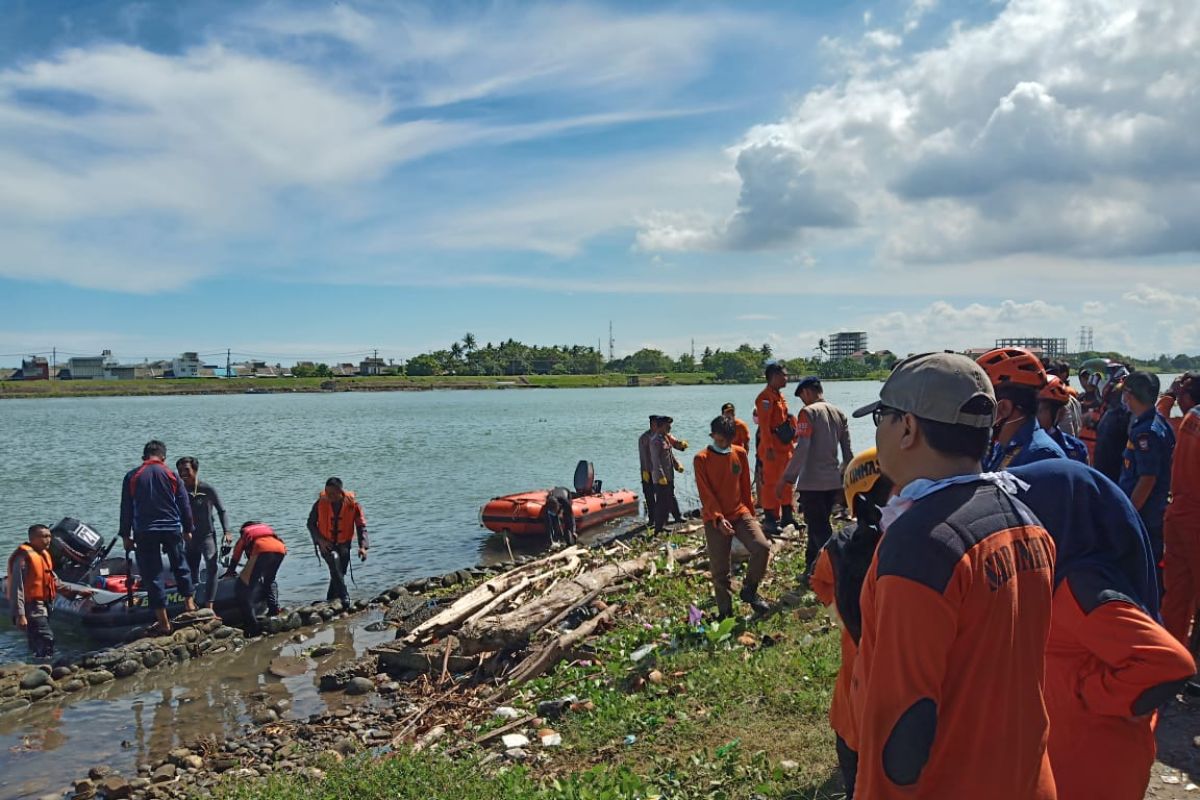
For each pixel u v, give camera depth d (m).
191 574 11.48
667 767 5.28
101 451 48.16
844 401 86.94
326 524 12.74
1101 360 11.69
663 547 12.95
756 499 14.90
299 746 7.51
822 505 9.48
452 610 10.01
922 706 1.92
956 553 1.96
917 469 2.22
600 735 5.98
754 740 5.48
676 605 9.34
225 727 8.34
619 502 20.55
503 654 8.93
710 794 4.83
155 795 6.78
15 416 99.25
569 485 28.58
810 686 6.21
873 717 1.99
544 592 10.54
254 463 37.28
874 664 2.02
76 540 12.34
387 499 25.20
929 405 2.15
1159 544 5.63
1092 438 10.19
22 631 11.81
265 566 11.66
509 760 5.90
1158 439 5.62
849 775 3.56
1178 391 6.38
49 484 32.16
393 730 7.60
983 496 2.11
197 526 11.74
